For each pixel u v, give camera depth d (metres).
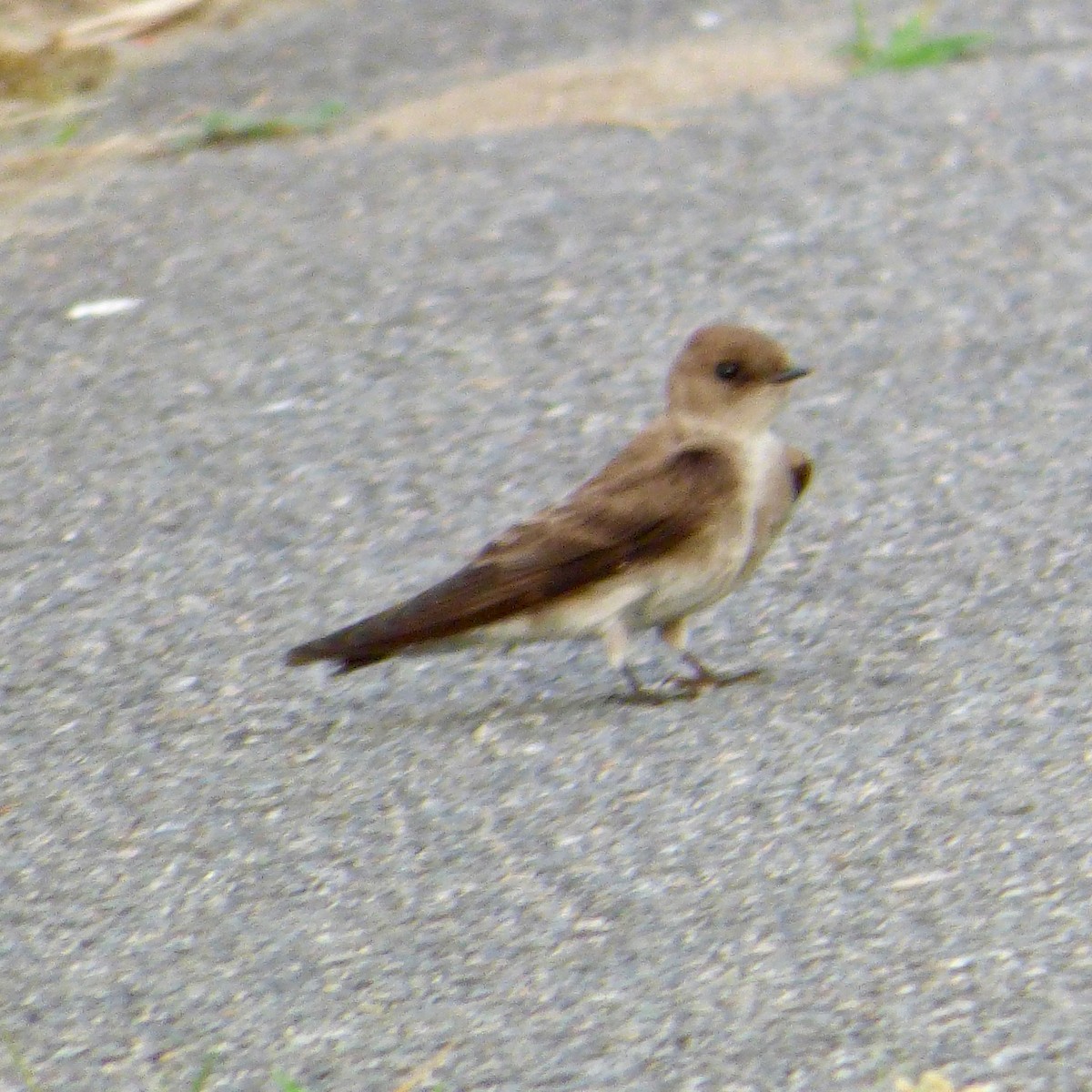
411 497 13.66
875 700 10.72
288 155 19.72
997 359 15.09
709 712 10.80
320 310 16.44
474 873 9.38
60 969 8.91
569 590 10.75
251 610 12.41
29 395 15.37
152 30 22.92
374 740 10.83
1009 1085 7.52
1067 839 9.16
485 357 15.59
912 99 20.23
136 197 18.83
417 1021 8.29
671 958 8.55
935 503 13.12
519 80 21.36
